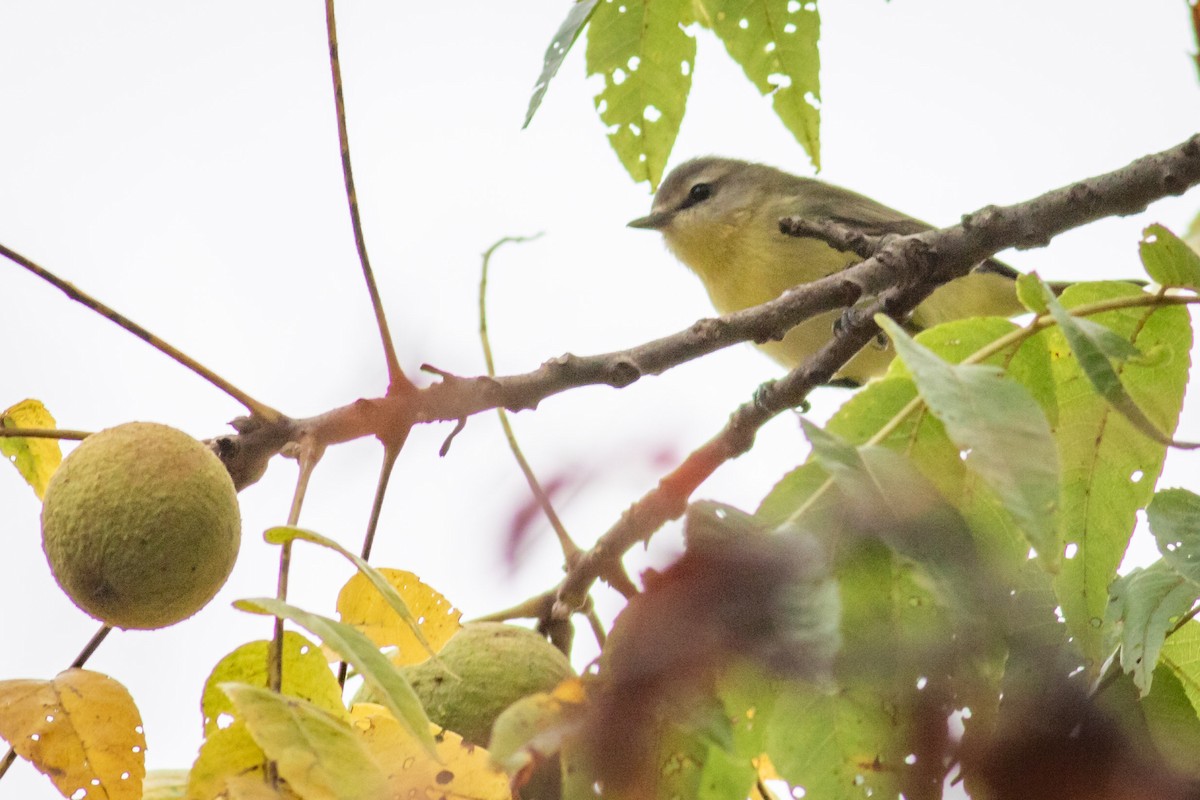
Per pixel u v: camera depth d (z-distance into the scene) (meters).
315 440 4.96
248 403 4.97
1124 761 4.30
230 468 4.92
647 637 4.00
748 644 3.94
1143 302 5.22
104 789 4.25
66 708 4.32
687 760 4.11
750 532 4.04
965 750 4.28
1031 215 6.54
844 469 4.07
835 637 3.85
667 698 3.98
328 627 3.86
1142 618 4.77
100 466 4.44
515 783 4.15
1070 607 5.04
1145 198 6.51
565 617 5.44
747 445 5.64
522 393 5.35
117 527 4.36
